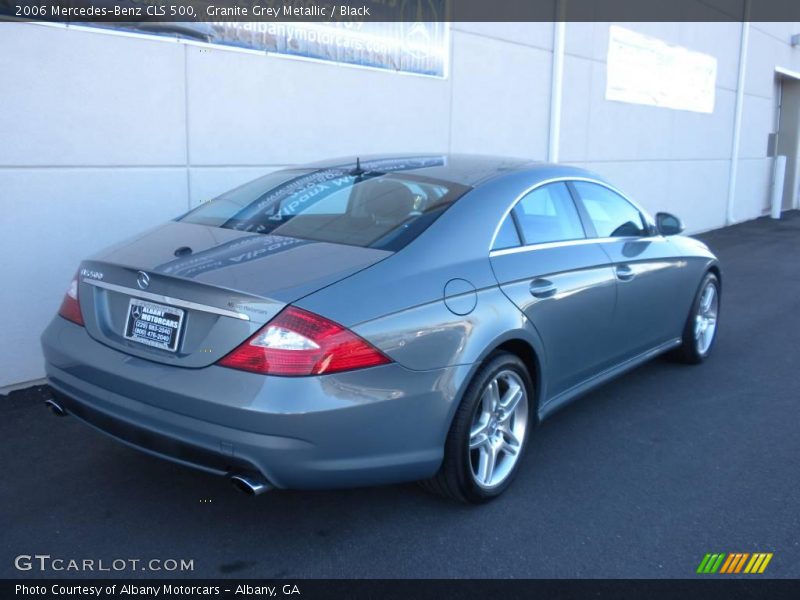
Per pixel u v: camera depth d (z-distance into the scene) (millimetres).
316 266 3064
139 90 5359
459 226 3523
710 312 6027
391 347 2969
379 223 3498
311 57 6551
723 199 15750
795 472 4059
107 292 3275
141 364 3010
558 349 3967
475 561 3137
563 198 4336
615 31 10898
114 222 5336
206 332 2906
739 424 4738
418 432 3084
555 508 3592
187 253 3260
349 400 2838
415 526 3395
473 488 3426
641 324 4863
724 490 3826
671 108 12875
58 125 4945
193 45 5648
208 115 5836
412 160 4402
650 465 4105
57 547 3143
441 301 3211
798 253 12414
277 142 6383
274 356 2770
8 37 4648
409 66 7555
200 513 3445
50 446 4078
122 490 3629
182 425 2877
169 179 5637
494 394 3520
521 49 9102
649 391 5320
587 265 4195
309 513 3480
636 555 3211
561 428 4602
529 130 9492
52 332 3439
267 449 2754
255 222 3682
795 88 19625
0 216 4734
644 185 12445
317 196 3855
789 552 3262
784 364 6070
